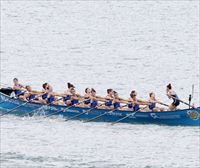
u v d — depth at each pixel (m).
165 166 131.38
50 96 159.62
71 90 158.38
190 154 137.25
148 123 153.75
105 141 143.88
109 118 155.50
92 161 134.25
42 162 133.38
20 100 160.75
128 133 147.88
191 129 150.38
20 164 132.38
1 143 142.38
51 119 157.88
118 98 155.75
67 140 144.25
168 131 149.00
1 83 198.12
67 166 131.50
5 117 159.38
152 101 155.00
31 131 149.50
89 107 156.25
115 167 130.88
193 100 182.88
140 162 133.75
